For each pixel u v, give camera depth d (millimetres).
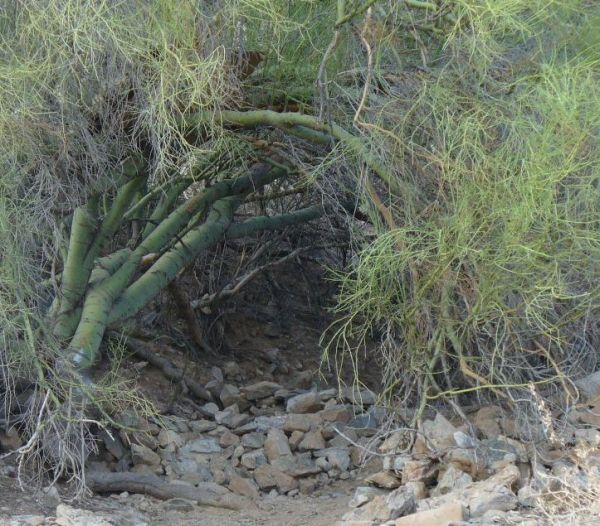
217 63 5566
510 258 5238
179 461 6871
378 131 5688
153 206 8555
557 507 4500
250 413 8367
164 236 7355
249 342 9773
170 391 8297
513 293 5699
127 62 5602
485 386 5375
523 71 5852
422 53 5832
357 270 5520
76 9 5160
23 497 5457
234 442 7344
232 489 6527
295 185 8188
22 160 5840
